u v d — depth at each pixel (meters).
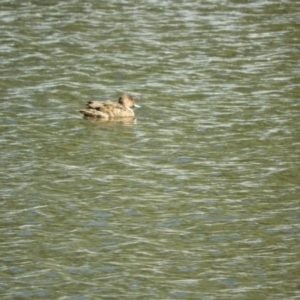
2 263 21.73
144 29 41.91
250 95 33.84
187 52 38.78
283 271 21.66
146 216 24.38
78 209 24.62
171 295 20.53
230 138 29.83
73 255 22.20
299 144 29.25
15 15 43.53
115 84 34.88
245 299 20.41
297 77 35.72
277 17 44.06
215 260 22.16
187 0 47.38
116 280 21.12
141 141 29.56
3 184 25.97
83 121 31.19
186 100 33.38
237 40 40.44
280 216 24.47
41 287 20.72
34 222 23.81
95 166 27.50
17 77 35.06
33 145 28.94
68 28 41.62
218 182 26.55
